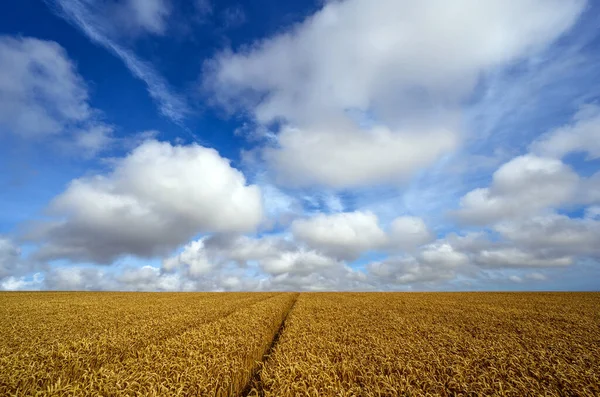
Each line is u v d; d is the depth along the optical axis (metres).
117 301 39.62
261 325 18.33
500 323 21.75
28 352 12.08
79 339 14.72
